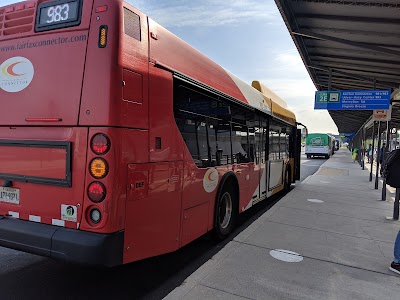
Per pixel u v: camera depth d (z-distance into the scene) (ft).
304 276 13.91
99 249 10.00
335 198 33.32
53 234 10.62
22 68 11.84
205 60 16.83
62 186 10.83
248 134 23.29
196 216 15.40
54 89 11.14
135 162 10.95
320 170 70.08
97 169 10.23
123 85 10.46
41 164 11.30
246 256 15.87
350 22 24.61
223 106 18.76
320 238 19.29
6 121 12.14
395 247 14.70
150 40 11.89
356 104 37.37
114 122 10.21
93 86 10.44
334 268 14.90
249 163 23.45
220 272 13.91
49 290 12.96
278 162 32.89
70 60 10.90
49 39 11.35
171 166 12.99
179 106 13.73
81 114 10.56
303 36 28.63
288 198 32.12
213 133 17.29
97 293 12.89
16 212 11.94
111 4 10.50
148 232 11.75
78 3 10.96
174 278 14.51
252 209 30.01
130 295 12.82
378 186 44.27
